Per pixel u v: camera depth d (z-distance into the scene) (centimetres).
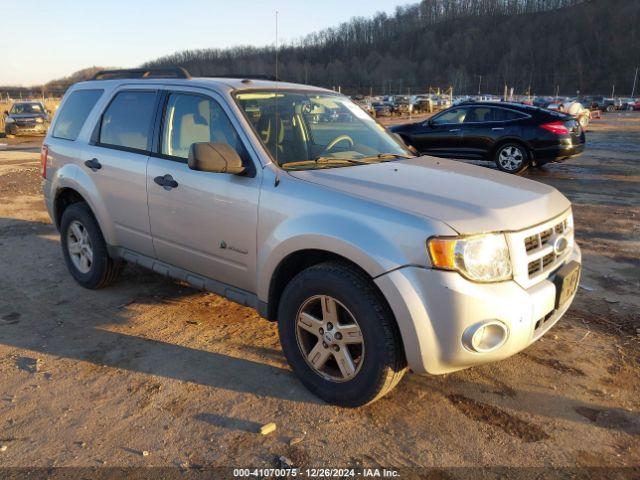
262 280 339
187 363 371
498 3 17088
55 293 495
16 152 1711
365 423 307
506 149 1166
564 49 13625
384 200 297
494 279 278
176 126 399
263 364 370
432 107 4812
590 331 418
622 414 316
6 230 719
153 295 491
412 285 272
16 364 369
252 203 339
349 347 317
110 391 338
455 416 314
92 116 475
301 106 405
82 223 482
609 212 824
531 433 300
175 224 393
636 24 13325
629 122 3256
